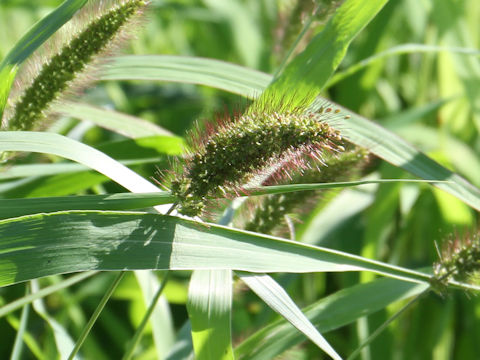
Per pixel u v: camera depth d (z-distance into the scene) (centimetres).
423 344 73
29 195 57
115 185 67
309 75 53
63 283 51
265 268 48
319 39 54
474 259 50
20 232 46
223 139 46
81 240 46
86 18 50
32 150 47
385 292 55
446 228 72
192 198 47
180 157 48
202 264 47
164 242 47
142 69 57
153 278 59
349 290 55
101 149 57
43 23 49
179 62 57
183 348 56
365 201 75
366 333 65
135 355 71
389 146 55
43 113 50
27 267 46
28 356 71
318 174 52
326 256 49
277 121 46
